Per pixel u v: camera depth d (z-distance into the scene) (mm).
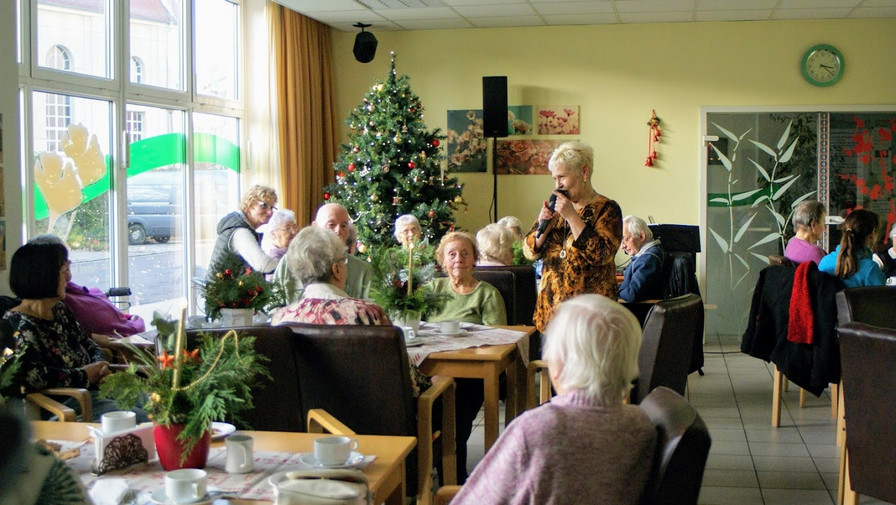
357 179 7887
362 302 3096
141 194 6648
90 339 3773
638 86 8484
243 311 3861
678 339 3389
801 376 4789
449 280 4594
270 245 5766
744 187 8438
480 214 8805
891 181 8211
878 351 2943
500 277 5008
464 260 4461
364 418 2934
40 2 5512
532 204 8711
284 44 8047
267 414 2834
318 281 3189
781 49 8266
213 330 2814
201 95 7371
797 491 4027
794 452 4648
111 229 6273
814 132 8297
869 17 8078
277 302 3971
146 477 1950
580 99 8578
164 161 6941
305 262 3166
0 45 4418
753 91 8328
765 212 8438
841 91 8195
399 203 7805
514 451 1741
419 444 3023
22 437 1113
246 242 5734
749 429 5125
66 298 4734
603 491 1727
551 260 3777
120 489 1772
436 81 8805
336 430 2367
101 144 6152
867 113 8203
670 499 1708
